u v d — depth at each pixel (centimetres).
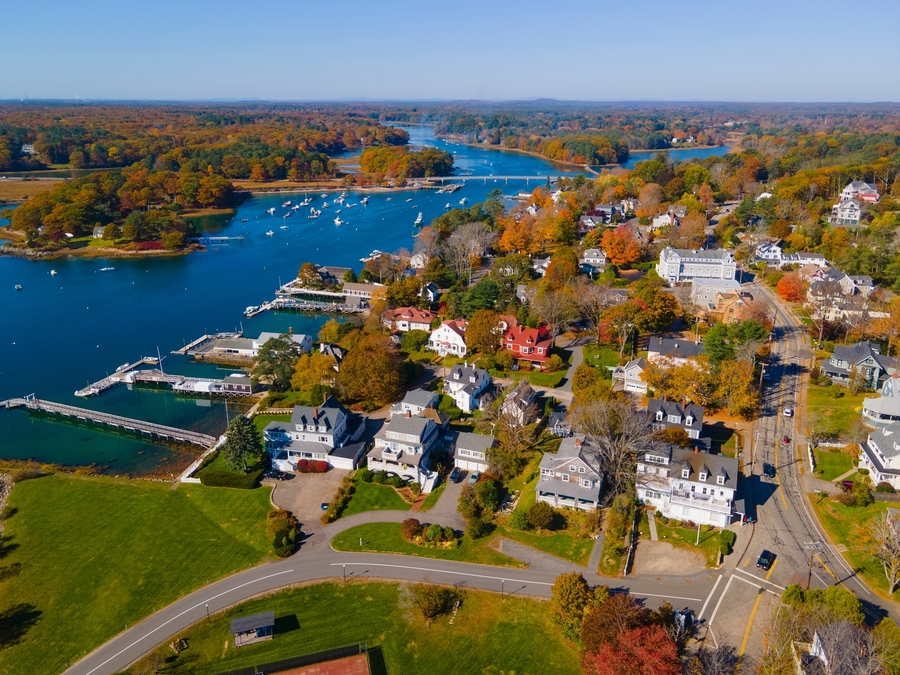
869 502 9088
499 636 7212
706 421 11569
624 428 9731
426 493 9906
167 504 9831
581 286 16175
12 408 13400
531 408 11506
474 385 12431
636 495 9250
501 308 16262
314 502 9788
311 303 19350
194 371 15038
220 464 10862
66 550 8850
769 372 13288
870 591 7625
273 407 12850
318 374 13150
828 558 8188
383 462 10438
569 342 15262
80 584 8231
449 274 19900
